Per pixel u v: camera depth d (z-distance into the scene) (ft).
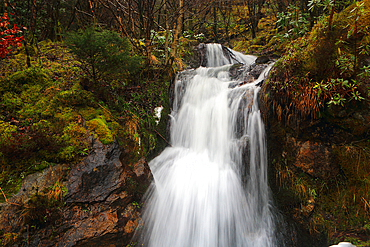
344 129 12.38
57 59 19.15
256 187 15.16
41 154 10.42
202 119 18.49
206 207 14.33
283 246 13.07
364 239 10.91
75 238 9.58
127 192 11.80
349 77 11.91
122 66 14.05
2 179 9.39
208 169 16.05
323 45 12.89
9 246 8.29
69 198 10.09
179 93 20.75
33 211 9.00
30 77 14.03
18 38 12.99
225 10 50.96
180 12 21.76
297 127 13.85
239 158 15.85
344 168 12.34
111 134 12.63
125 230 11.03
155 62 22.67
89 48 12.54
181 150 18.06
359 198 11.76
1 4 19.62
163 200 14.43
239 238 13.88
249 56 35.29
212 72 22.72
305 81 13.06
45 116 12.28
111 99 15.60
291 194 13.84
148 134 16.42
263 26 47.80
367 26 11.47
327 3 12.14
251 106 16.52
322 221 12.46
